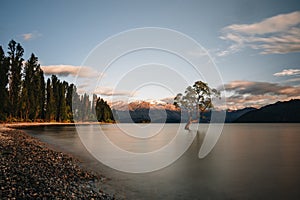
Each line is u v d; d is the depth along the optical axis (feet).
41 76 278.05
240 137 148.05
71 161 56.39
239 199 32.04
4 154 56.49
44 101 280.92
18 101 226.79
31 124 233.14
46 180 36.83
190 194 34.04
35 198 29.01
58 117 302.25
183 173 46.96
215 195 33.65
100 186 36.81
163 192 34.63
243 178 42.78
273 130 243.40
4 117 204.95
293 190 35.58
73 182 37.81
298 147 92.07
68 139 115.44
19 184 33.73
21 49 225.35
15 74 222.48
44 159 54.65
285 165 54.85
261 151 80.18
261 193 34.42
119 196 32.48
